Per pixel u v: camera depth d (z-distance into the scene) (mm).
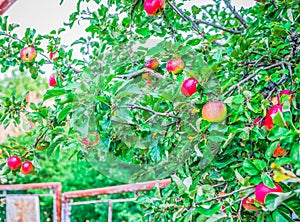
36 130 1444
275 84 923
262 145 921
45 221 3320
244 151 1017
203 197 964
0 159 1524
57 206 2258
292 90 892
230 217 874
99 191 2135
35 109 1462
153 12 1146
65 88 848
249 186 810
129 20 1363
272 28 970
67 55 1552
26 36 1567
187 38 1416
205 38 1343
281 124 723
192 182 1139
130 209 3316
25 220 2426
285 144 743
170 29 1424
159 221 1365
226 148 966
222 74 1029
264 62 1054
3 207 2949
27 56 1540
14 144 1595
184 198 1096
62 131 1385
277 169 715
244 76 1018
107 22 1463
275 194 697
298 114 820
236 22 1586
